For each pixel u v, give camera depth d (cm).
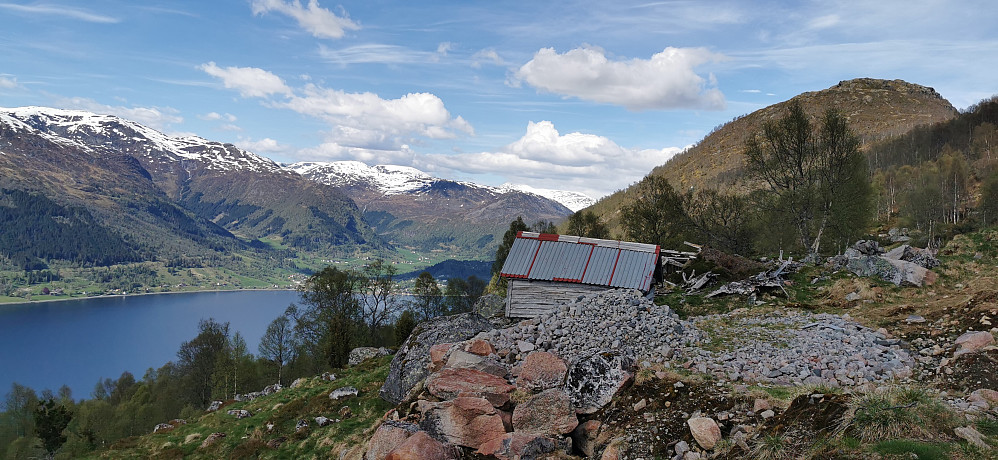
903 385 1377
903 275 3019
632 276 3075
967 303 2014
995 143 9794
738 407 1328
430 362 2398
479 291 8812
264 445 2731
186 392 7938
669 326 2100
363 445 1770
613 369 1577
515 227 7956
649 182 6294
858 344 1797
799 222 4828
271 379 7112
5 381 18875
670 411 1398
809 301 3033
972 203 7481
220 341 8788
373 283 7644
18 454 6481
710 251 4244
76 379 19550
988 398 1238
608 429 1424
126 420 6850
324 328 6912
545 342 2097
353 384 3519
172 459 2983
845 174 4691
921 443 950
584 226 7256
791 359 1689
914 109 18138
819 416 1140
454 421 1513
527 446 1414
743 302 3169
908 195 7706
